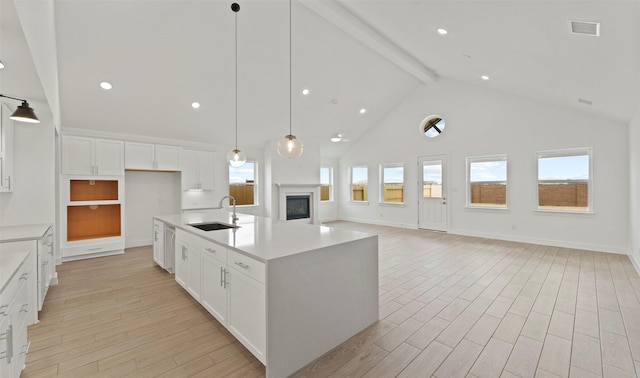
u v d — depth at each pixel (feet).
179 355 6.82
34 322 8.33
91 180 16.88
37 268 8.51
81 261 15.21
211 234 8.61
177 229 11.14
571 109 16.96
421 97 24.02
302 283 6.37
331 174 31.55
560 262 14.30
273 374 5.85
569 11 6.83
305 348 6.42
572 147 16.93
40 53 7.32
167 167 18.67
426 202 24.16
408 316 8.67
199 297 9.16
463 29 10.56
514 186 19.27
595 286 11.00
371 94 22.79
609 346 6.99
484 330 7.82
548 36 8.55
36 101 9.93
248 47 14.61
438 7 9.52
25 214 10.97
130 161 17.13
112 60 13.01
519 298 9.95
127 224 18.61
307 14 13.80
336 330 7.10
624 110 13.21
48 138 11.23
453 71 18.61
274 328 5.85
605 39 7.50
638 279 11.76
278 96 19.08
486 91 20.36
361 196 29.89
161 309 9.37
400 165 26.04
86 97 14.48
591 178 16.46
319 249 6.74
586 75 10.59
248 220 12.30
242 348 7.14
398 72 21.18
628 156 15.20
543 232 18.19
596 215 16.33
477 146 20.90
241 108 19.10
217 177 22.11
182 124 18.71
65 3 10.17
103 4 10.66
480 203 21.16
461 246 18.04
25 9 5.13
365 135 28.71
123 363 6.50
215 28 13.09
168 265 12.99
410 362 6.45
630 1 5.64
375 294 8.29
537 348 6.94
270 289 5.77
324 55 16.88
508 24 8.77
